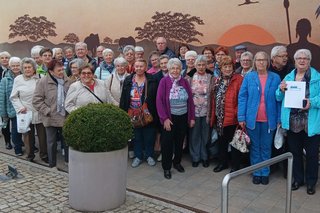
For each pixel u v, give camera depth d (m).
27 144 6.40
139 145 6.10
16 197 4.75
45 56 6.57
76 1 9.08
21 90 6.20
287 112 4.89
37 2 9.84
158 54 6.48
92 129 4.25
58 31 9.52
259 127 5.21
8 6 10.48
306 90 4.77
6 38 10.65
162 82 5.54
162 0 7.57
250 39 6.51
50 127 5.90
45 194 4.85
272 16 6.26
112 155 4.34
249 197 4.87
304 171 5.29
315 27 5.88
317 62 5.90
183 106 5.59
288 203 3.93
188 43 7.27
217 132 5.72
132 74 5.90
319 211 4.46
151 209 4.44
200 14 7.07
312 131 4.75
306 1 5.93
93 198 4.35
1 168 5.92
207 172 5.79
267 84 5.11
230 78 5.50
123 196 4.57
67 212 4.37
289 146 5.06
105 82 6.12
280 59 5.43
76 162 4.33
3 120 6.91
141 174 5.74
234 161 5.61
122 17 8.29
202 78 5.82
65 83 5.87
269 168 5.35
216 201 4.76
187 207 4.59
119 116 4.45
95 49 8.86
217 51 5.93
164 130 5.51
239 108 5.25
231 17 6.69
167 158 5.55
